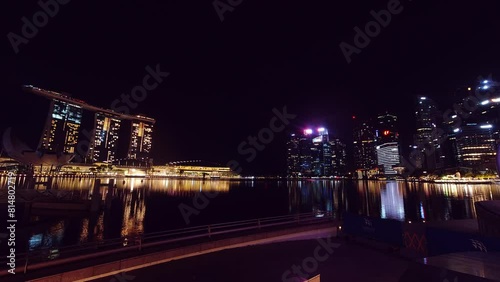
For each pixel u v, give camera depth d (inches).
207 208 3203.7
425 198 4212.6
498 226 566.6
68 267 369.1
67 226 1737.2
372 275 391.2
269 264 439.5
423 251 486.3
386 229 552.1
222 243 526.0
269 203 3887.8
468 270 364.8
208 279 376.2
